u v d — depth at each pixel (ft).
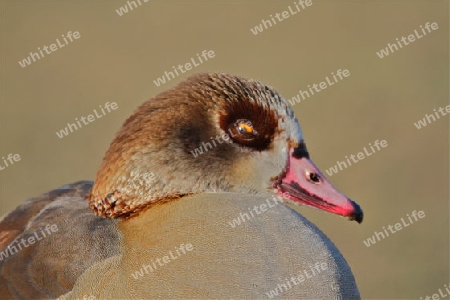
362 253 40.73
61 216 22.08
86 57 63.31
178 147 20.45
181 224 19.52
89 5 72.33
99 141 50.75
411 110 54.75
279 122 21.21
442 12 71.67
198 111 20.75
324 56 63.57
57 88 58.70
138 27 68.64
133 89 58.54
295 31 68.23
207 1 73.46
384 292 38.24
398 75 60.39
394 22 70.08
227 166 20.99
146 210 20.45
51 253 20.94
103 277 19.74
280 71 60.49
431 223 43.29
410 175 47.78
